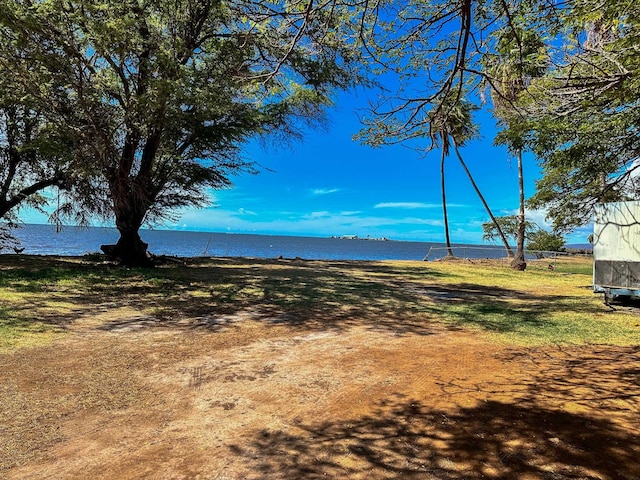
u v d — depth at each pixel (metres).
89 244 33.47
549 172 12.18
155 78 10.97
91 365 4.98
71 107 12.27
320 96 14.58
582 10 4.05
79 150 11.80
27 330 6.27
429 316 8.90
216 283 12.03
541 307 10.34
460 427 3.62
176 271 14.44
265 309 8.85
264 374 4.94
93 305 8.45
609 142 6.56
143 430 3.48
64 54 10.27
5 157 15.17
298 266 19.05
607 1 3.91
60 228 17.39
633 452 3.21
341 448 3.22
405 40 4.38
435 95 4.22
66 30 9.93
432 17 4.20
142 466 2.93
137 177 14.67
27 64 10.16
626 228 9.60
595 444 3.33
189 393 4.30
